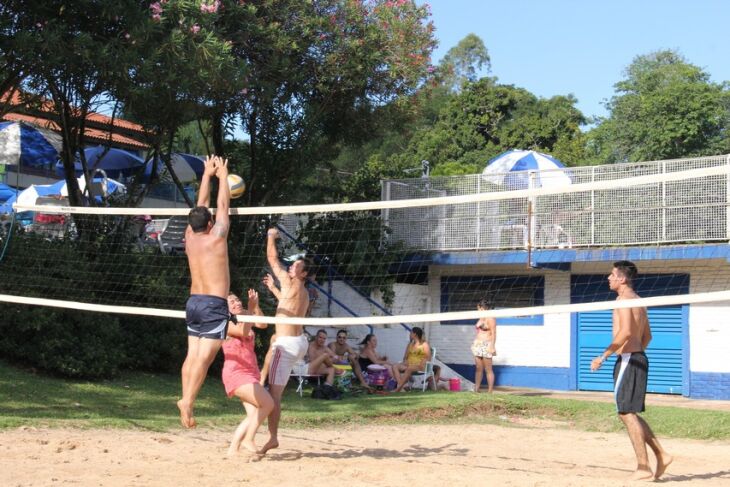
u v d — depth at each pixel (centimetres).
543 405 1413
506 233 1831
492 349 1680
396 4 1778
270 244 888
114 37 1314
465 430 1209
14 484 632
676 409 1354
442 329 1962
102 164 2016
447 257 1872
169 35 1277
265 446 836
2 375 1236
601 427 1288
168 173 2003
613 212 1723
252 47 1623
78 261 1409
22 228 1418
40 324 1280
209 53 1270
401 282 1973
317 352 1504
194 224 759
